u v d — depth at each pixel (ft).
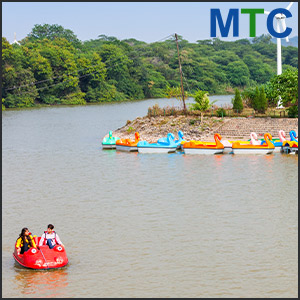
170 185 145.59
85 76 594.65
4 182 153.17
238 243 98.53
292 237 101.30
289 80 249.14
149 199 130.82
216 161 179.73
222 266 88.28
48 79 528.22
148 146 200.64
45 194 137.49
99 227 108.99
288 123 227.81
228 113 251.39
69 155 199.72
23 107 513.45
